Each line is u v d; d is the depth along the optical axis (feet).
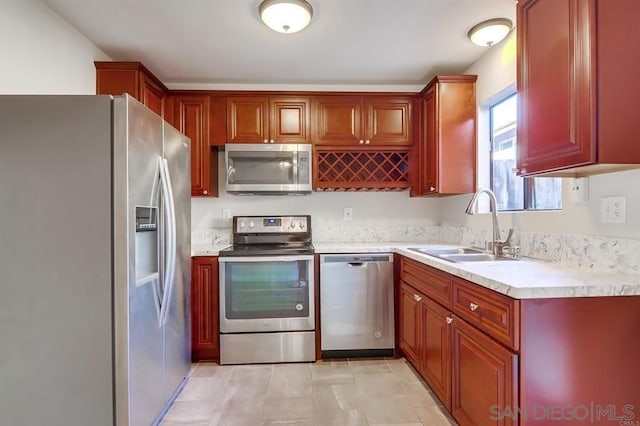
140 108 5.20
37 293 4.71
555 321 4.00
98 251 4.74
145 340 5.31
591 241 5.18
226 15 6.63
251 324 8.43
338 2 6.25
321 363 8.43
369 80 10.02
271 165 9.40
